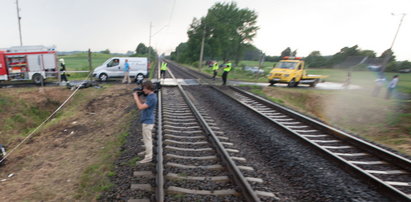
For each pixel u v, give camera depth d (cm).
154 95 484
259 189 419
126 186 409
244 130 759
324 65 6712
